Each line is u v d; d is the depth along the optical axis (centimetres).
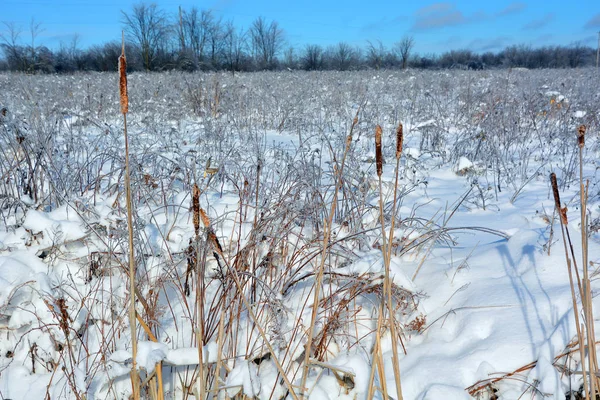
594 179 564
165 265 279
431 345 252
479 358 234
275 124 884
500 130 736
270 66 3139
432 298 288
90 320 265
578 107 870
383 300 206
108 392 227
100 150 533
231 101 950
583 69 1872
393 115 876
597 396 220
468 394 216
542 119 838
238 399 227
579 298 255
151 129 639
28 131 449
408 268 323
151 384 214
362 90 1038
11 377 248
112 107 954
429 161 677
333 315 253
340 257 305
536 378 221
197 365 241
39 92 977
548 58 3353
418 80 1331
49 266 292
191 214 329
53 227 295
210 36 2608
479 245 350
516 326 247
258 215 333
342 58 3381
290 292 291
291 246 320
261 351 243
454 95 1102
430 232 330
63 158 452
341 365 237
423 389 227
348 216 354
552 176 192
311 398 229
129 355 211
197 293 227
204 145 580
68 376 227
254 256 278
